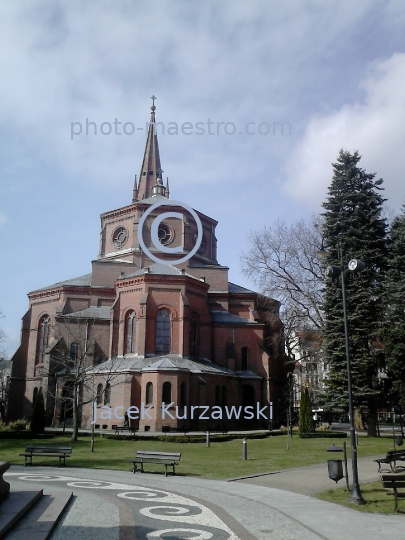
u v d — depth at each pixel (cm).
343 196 4616
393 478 1417
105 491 1669
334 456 2878
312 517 1327
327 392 4372
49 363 5228
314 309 5059
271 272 5356
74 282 6222
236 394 5500
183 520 1275
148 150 7881
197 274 6244
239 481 1975
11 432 4112
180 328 5262
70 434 4372
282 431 4872
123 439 3884
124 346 5331
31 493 1390
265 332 6216
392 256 4366
